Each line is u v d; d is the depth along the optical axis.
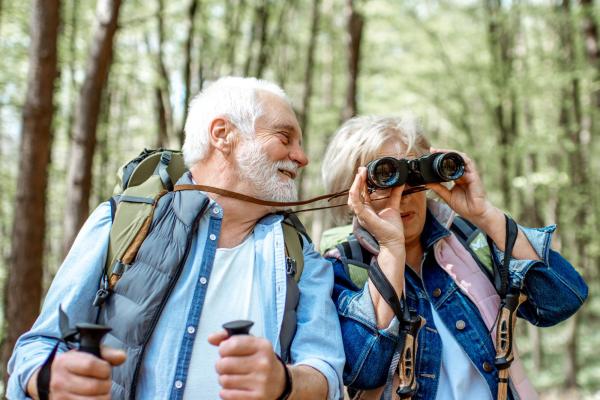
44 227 4.11
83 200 4.58
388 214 1.60
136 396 1.37
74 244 1.47
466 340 1.62
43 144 4.04
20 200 4.03
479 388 1.61
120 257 1.41
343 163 1.78
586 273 10.10
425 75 11.94
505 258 1.65
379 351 1.52
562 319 1.70
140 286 1.39
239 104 1.55
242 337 1.14
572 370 9.55
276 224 1.56
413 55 11.93
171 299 1.41
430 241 1.73
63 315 1.20
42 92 4.01
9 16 6.98
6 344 4.01
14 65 7.37
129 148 11.92
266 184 1.54
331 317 1.50
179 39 8.70
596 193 10.30
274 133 1.56
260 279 1.49
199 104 1.61
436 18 11.18
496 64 9.92
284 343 1.42
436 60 11.68
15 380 1.28
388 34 11.34
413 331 1.53
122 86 10.34
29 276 4.04
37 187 4.06
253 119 1.54
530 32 11.37
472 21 11.38
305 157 1.62
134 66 8.71
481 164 11.36
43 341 1.35
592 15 8.29
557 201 9.61
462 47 11.32
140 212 1.47
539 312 1.71
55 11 4.00
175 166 1.64
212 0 8.02
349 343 1.54
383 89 12.43
